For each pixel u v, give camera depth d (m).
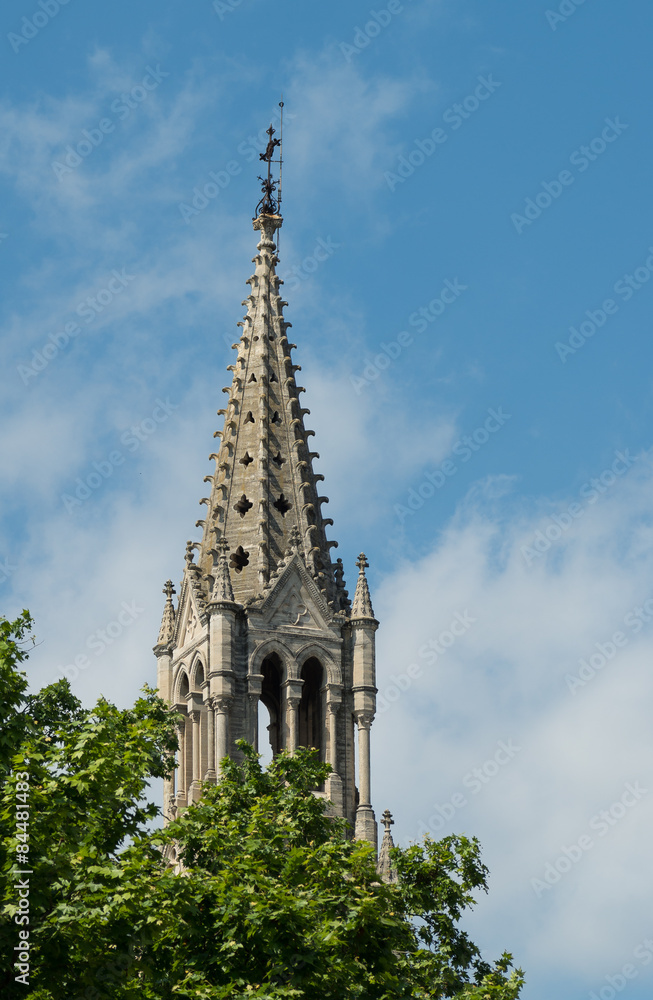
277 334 128.75
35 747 69.75
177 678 120.56
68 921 64.25
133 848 69.38
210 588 118.62
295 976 70.25
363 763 115.75
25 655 70.69
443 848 87.00
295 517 121.94
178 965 72.88
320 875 78.06
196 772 116.19
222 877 74.44
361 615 119.00
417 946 84.62
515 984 83.06
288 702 115.50
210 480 125.81
